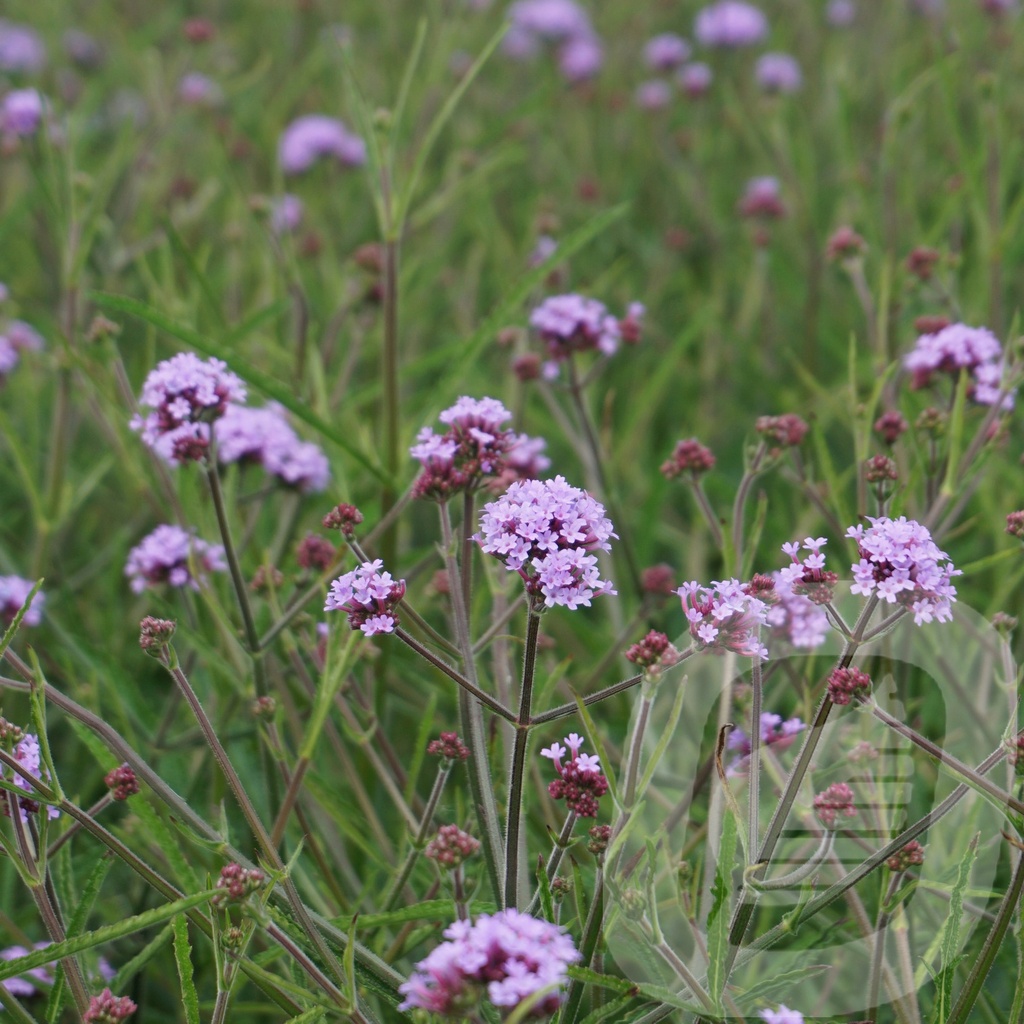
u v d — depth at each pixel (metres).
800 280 2.31
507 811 1.33
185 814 1.34
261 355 1.92
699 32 2.81
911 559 1.28
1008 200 2.10
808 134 2.53
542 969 1.24
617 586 1.59
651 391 1.76
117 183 2.38
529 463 1.45
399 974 1.36
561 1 2.98
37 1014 1.39
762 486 1.86
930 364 1.46
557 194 2.70
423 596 1.54
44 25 2.94
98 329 1.50
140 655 1.58
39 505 1.56
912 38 2.82
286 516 1.51
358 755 1.49
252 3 3.31
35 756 1.32
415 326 2.10
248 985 1.44
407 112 2.28
